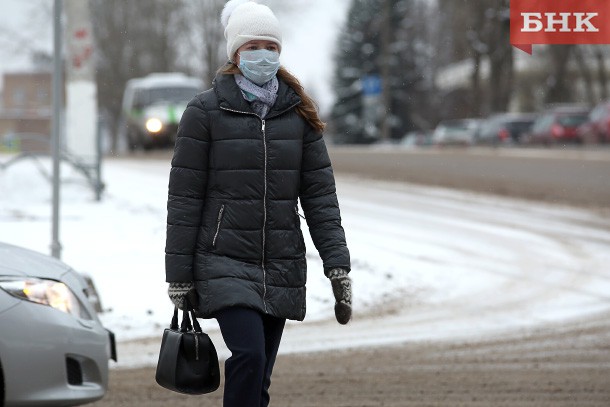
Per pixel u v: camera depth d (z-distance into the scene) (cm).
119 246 3981
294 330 3084
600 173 7212
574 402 2134
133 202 5331
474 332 3072
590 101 16862
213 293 1381
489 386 2295
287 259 1416
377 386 2295
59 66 3133
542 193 7169
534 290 3869
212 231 1401
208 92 1421
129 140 13725
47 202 5138
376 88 19300
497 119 14112
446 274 4166
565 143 12181
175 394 2220
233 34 1423
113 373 2442
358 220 5738
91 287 3105
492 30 18062
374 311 3434
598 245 5022
